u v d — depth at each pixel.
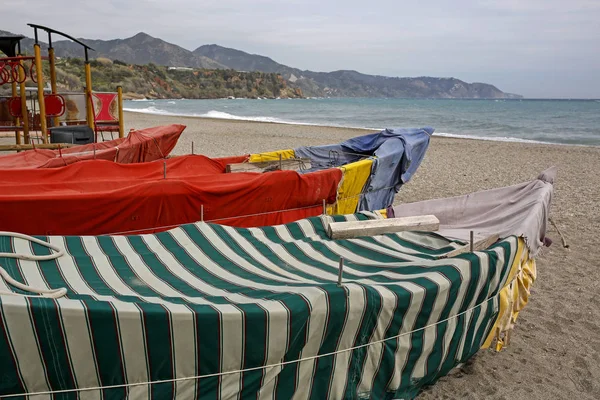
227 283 4.03
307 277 4.29
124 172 7.60
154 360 3.06
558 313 6.01
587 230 9.37
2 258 3.74
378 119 49.06
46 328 2.79
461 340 4.30
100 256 4.18
